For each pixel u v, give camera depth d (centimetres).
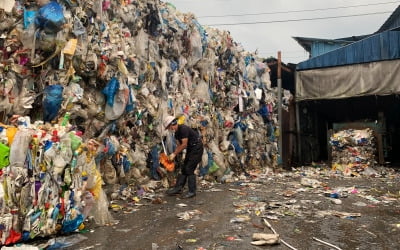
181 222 447
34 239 365
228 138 1023
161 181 729
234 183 855
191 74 931
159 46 783
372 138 1234
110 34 609
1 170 336
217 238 377
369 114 1717
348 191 710
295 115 1599
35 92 478
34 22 450
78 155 405
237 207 545
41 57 477
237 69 1162
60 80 493
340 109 1745
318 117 1872
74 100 503
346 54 1423
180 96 841
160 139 739
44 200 364
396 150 1766
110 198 576
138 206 548
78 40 515
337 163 1242
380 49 1375
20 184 346
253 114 1225
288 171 1286
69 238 372
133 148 664
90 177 432
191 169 641
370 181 932
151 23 752
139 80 686
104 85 576
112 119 588
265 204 563
